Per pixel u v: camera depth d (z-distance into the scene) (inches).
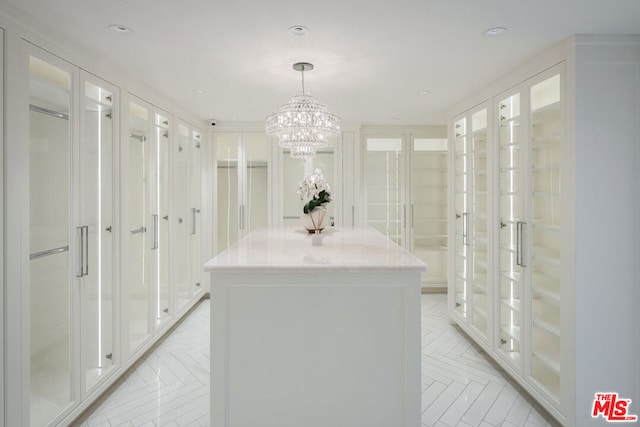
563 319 98.2
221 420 82.7
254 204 219.8
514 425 101.3
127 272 126.8
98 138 113.1
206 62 116.4
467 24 90.0
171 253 165.2
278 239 126.6
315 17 87.2
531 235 113.3
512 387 121.5
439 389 120.0
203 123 210.1
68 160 99.7
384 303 83.9
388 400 84.0
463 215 165.6
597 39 93.8
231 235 219.6
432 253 239.8
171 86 142.4
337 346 83.7
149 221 144.7
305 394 83.6
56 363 95.3
